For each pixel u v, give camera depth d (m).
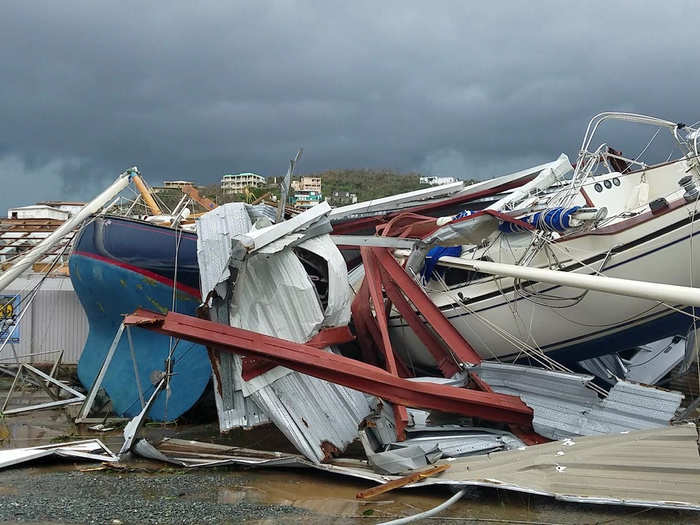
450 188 15.77
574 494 7.88
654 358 15.37
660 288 9.06
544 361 13.09
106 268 15.39
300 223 11.38
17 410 14.41
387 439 10.54
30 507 8.16
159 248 15.30
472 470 8.95
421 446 10.20
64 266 22.25
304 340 11.40
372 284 12.74
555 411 10.66
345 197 100.12
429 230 14.16
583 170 13.88
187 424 14.46
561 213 11.77
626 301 11.42
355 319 14.64
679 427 8.15
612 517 7.64
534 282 12.23
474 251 13.80
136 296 15.38
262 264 11.25
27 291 20.30
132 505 8.38
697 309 11.29
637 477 7.82
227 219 12.66
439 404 10.60
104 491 9.06
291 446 12.09
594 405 10.41
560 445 8.83
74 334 20.14
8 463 10.38
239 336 10.17
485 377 11.85
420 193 15.81
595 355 12.86
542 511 7.98
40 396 17.62
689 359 13.23
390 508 8.34
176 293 15.20
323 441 10.64
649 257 11.23
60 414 15.69
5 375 20.52
